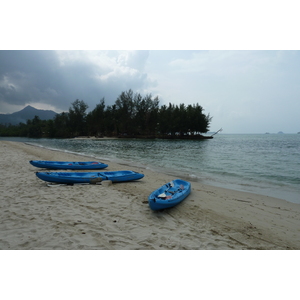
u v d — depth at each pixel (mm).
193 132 85062
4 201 6547
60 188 8305
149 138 79625
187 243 4605
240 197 8445
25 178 9828
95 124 88750
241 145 48562
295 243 4816
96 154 26250
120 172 10906
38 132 104875
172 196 7008
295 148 38938
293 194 9273
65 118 94562
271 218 6277
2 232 4594
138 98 80188
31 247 4082
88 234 4695
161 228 5285
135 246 4352
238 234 5156
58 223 5148
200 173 14047
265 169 15836
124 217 5828
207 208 6957
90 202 6883
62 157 20234
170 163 18641
